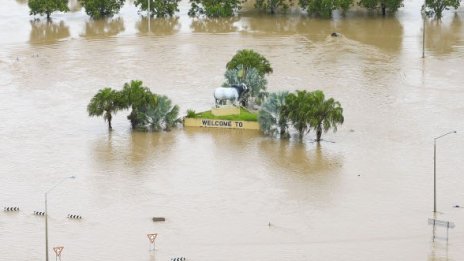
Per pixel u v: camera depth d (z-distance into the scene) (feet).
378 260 613.93
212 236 655.76
